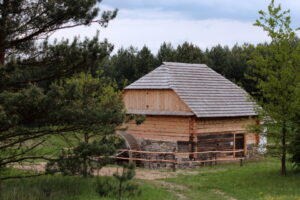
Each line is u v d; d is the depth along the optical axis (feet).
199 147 86.89
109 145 46.52
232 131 93.20
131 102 97.19
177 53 173.37
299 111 59.36
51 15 45.80
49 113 42.78
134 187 49.90
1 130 42.47
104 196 47.57
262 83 60.64
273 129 64.18
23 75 45.06
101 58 46.26
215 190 60.08
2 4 43.19
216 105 90.68
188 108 86.38
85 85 48.06
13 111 40.34
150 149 92.48
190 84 93.20
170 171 77.51
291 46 60.80
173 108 89.45
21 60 45.57
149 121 93.15
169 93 90.43
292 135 62.28
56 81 44.52
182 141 87.25
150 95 93.66
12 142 48.29
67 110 43.62
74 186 50.34
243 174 71.36
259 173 70.85
